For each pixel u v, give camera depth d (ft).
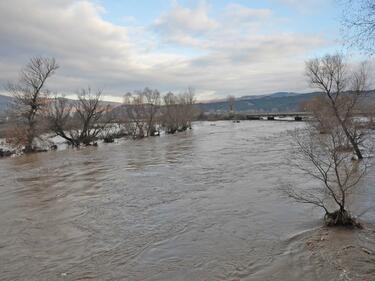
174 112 256.93
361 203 56.49
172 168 98.37
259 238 44.73
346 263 36.37
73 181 85.40
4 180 90.43
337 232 44.32
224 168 93.40
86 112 180.04
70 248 44.45
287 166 90.94
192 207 59.41
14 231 51.16
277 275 35.37
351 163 86.53
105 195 70.44
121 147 161.89
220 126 324.80
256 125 319.06
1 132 162.50
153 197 67.26
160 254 41.65
